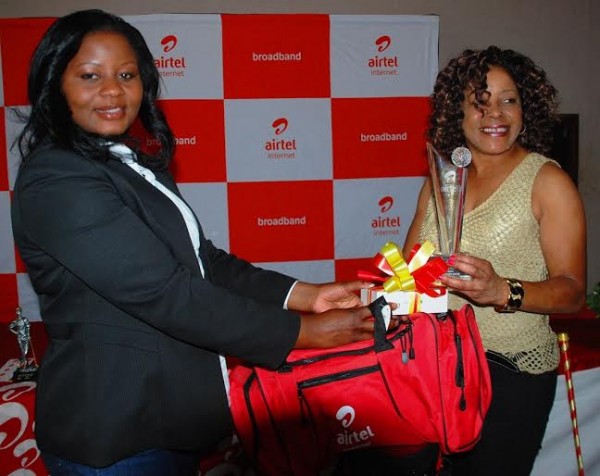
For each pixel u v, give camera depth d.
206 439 1.08
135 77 1.07
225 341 0.98
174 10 3.16
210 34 3.04
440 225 1.21
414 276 1.13
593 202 3.47
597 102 3.42
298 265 3.21
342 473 1.27
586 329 2.29
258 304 1.02
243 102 3.10
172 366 1.03
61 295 1.01
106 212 0.95
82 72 1.00
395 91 3.16
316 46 3.10
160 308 0.96
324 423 1.12
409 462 1.17
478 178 1.38
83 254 0.93
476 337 1.14
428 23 3.13
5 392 1.54
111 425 0.99
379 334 1.03
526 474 1.31
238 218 3.16
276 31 3.08
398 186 3.21
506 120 1.30
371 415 1.12
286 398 1.11
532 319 1.29
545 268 1.31
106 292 0.96
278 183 3.16
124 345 1.00
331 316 1.03
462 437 1.11
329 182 3.18
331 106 3.14
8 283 3.01
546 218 1.27
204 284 0.99
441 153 1.40
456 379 1.11
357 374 1.11
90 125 1.02
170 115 3.07
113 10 3.12
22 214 0.98
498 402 1.29
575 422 1.43
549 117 1.37
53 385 1.02
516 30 3.35
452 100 1.36
